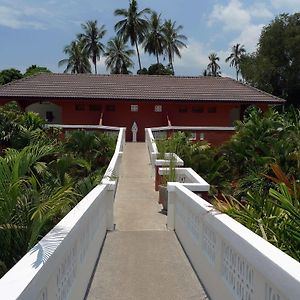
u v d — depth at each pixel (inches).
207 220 221.9
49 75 1425.9
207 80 1478.8
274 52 2121.1
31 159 259.3
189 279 247.6
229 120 1309.1
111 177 400.5
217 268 203.6
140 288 233.1
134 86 1355.8
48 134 804.0
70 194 276.8
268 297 135.0
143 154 931.3
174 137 776.3
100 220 306.7
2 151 621.6
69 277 178.4
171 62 2783.0
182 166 567.5
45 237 162.7
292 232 174.2
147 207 474.0
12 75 2436.0
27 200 235.5
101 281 243.0
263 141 687.1
